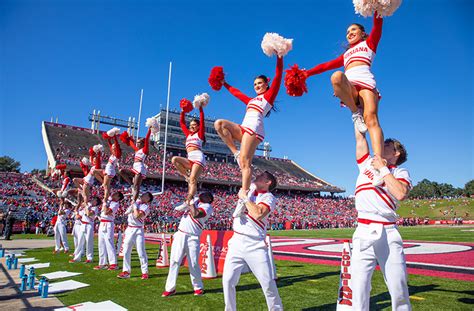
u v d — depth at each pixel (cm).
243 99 470
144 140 959
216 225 3522
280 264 920
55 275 790
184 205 596
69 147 4416
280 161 7438
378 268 811
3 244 1681
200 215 591
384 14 326
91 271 847
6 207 2928
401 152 334
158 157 5047
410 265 839
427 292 546
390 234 298
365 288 304
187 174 677
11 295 589
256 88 441
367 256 304
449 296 518
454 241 1653
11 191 3378
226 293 384
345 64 368
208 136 5906
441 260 930
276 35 390
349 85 325
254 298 545
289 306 488
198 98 637
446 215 6181
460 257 997
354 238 319
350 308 425
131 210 745
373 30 348
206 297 561
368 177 318
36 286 666
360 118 341
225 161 6103
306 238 2125
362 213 314
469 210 6219
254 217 374
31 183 3756
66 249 1295
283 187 5694
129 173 989
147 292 603
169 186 4622
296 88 362
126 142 1014
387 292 555
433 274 714
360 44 359
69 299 555
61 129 4894
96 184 3747
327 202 5988
